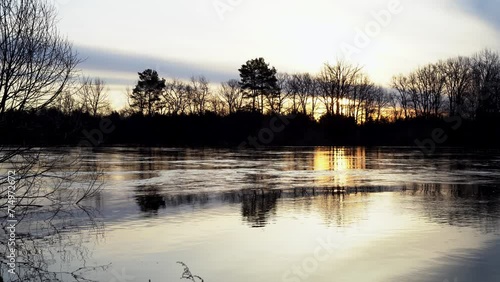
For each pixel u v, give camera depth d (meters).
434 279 11.55
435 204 22.23
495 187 28.73
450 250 14.02
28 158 16.88
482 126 78.56
